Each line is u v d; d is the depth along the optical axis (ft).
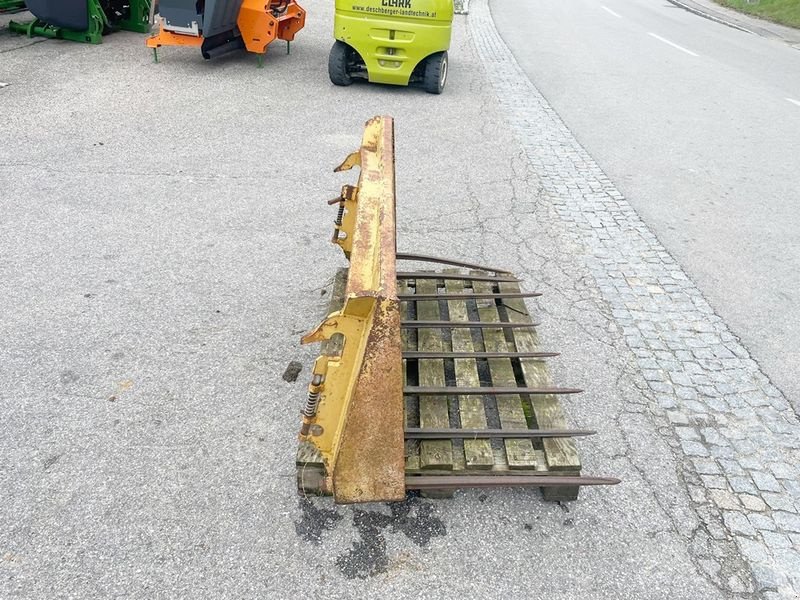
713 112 32.78
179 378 12.35
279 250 17.04
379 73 30.91
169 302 14.61
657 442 11.64
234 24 32.94
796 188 23.62
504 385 11.92
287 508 9.85
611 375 13.32
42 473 10.18
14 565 8.77
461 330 13.50
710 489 10.71
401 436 8.75
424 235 18.43
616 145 26.94
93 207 18.63
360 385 8.34
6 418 11.17
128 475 10.24
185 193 19.88
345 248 13.98
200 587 8.63
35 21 35.78
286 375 12.59
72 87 28.71
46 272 15.40
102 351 12.93
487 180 22.47
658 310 15.70
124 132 24.27
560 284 16.49
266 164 22.41
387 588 8.79
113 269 15.72
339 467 8.96
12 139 22.85
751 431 12.03
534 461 10.19
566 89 35.32
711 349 14.37
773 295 16.67
